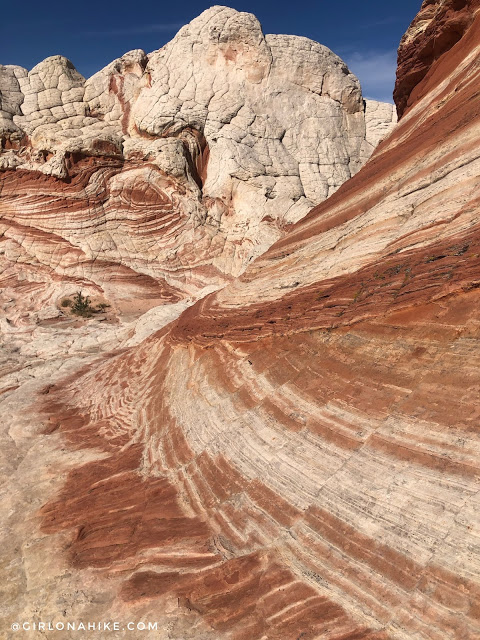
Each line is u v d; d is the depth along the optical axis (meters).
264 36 39.94
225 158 36.47
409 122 12.23
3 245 36.97
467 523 4.43
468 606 4.00
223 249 35.06
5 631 5.95
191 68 38.53
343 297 8.39
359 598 4.66
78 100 40.78
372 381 6.65
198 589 5.69
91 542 7.38
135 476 8.91
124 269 35.44
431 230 7.50
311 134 40.00
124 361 16.62
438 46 13.54
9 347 23.38
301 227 12.91
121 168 36.34
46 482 9.71
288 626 4.75
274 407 7.89
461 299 6.23
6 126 38.31
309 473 6.25
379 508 5.18
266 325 9.95
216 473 7.56
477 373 5.39
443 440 5.18
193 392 10.45
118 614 5.73
